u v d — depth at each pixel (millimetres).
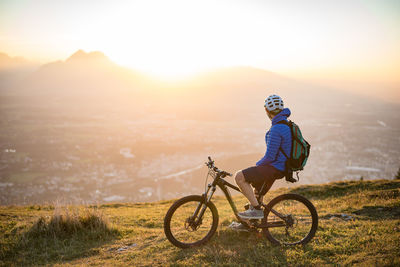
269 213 4688
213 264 4090
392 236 4621
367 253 4094
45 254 5395
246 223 4602
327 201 10367
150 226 8172
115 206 13773
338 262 3941
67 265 4723
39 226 6594
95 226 6648
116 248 5469
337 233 5070
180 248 4758
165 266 4188
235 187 4547
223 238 4996
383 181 14289
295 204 5180
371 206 7699
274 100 4289
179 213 7055
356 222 5836
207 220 6324
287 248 4496
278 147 4121
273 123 4305
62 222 6621
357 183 14109
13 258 5320
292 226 4703
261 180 4227
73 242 5996
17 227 6902
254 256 4258
